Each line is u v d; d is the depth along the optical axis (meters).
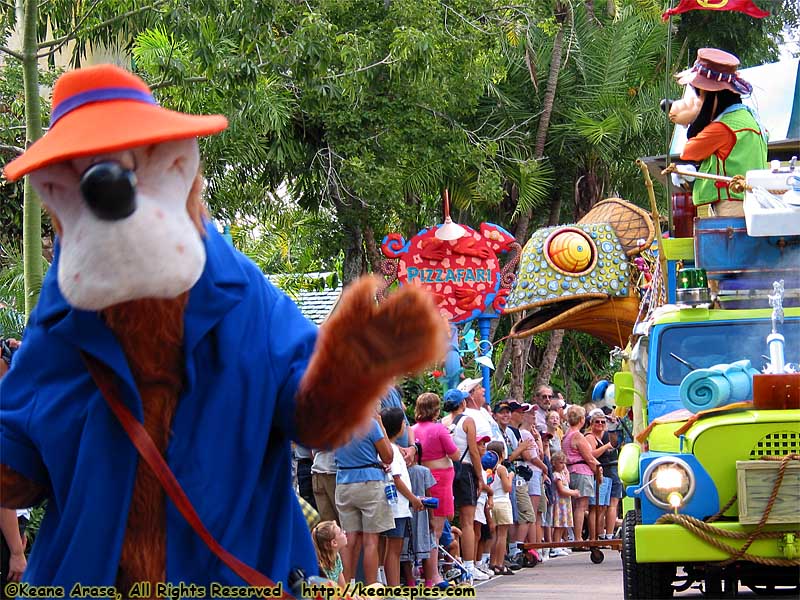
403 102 22.25
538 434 17.23
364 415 3.92
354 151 22.14
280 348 4.05
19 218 19.14
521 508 15.96
